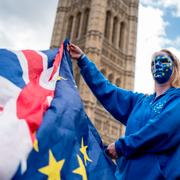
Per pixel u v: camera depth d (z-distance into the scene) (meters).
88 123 4.14
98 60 41.91
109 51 45.62
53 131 3.28
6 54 4.14
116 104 4.45
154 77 4.06
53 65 4.58
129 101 4.43
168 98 3.66
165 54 4.04
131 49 49.78
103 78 4.72
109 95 4.53
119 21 50.66
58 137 3.32
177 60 4.07
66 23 51.88
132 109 4.36
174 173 3.14
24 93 3.57
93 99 38.72
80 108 3.99
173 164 3.20
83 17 48.62
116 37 48.62
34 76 4.12
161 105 3.64
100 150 3.93
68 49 5.11
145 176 3.28
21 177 2.70
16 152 2.75
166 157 3.31
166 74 3.94
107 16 48.72
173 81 3.95
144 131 3.34
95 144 3.97
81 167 3.40
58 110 3.60
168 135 3.28
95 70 4.78
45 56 4.61
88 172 3.54
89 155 3.74
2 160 2.63
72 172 3.28
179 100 3.54
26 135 2.96
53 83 4.20
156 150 3.32
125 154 3.44
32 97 3.58
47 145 3.12
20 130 2.96
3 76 3.67
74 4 52.44
